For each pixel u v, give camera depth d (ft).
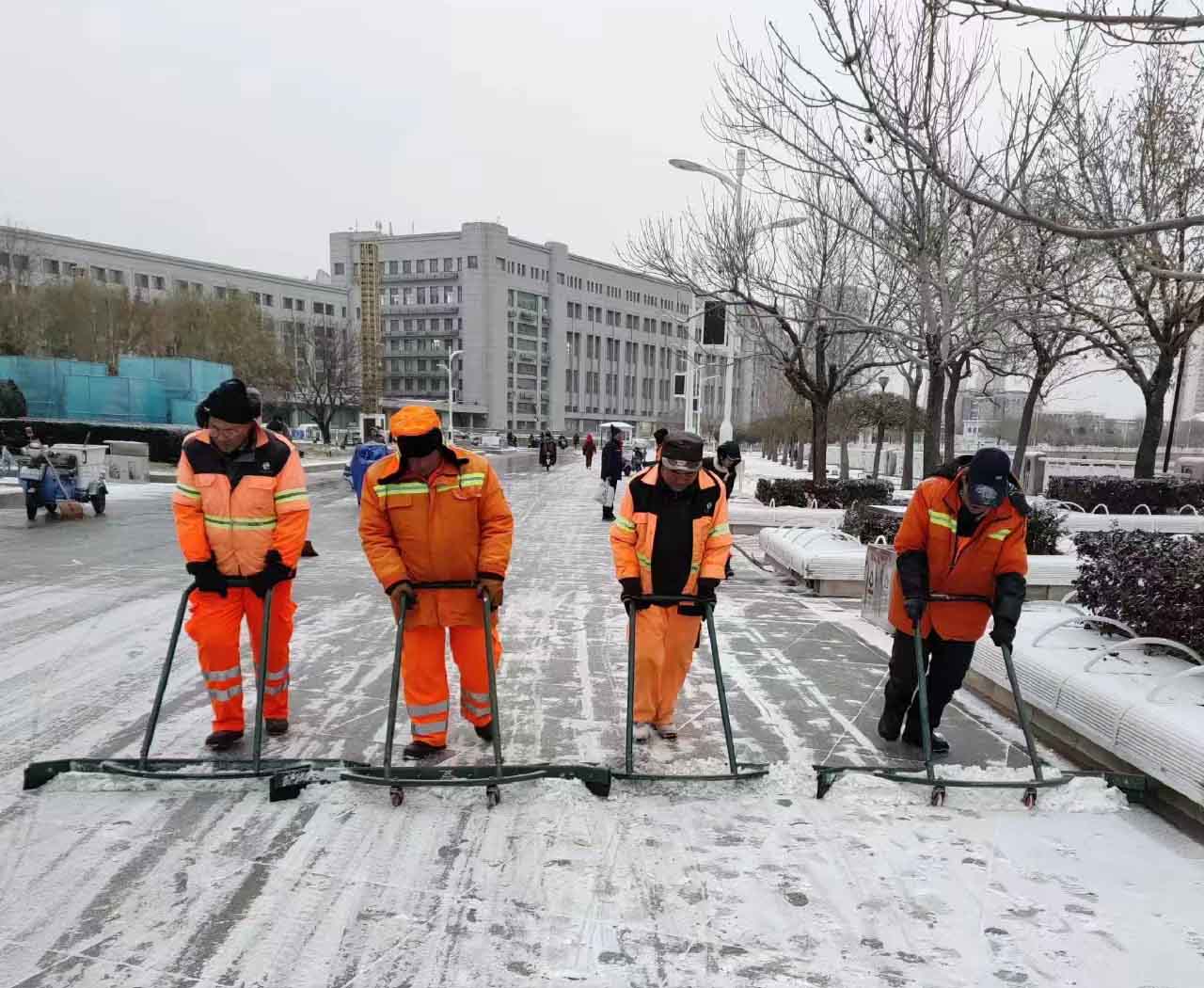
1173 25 11.90
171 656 11.34
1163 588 13.66
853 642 19.74
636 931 7.96
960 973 7.40
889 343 37.47
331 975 7.23
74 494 40.04
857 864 9.27
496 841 9.57
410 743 12.41
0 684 14.89
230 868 8.87
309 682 15.51
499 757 10.59
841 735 13.46
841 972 7.39
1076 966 7.52
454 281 319.68
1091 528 36.09
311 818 10.02
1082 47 22.66
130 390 87.92
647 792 10.89
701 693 15.52
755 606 24.02
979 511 10.87
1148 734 10.77
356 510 48.44
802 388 43.55
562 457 165.07
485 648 12.07
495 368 321.11
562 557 32.50
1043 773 11.62
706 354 63.05
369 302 282.56
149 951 7.49
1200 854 9.62
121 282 247.09
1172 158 30.14
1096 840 9.93
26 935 7.68
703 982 7.23
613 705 14.64
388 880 8.74
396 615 11.11
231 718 12.01
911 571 11.58
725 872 9.04
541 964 7.45
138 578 25.17
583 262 365.40
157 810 10.14
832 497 43.34
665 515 11.96
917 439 124.47
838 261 40.47
